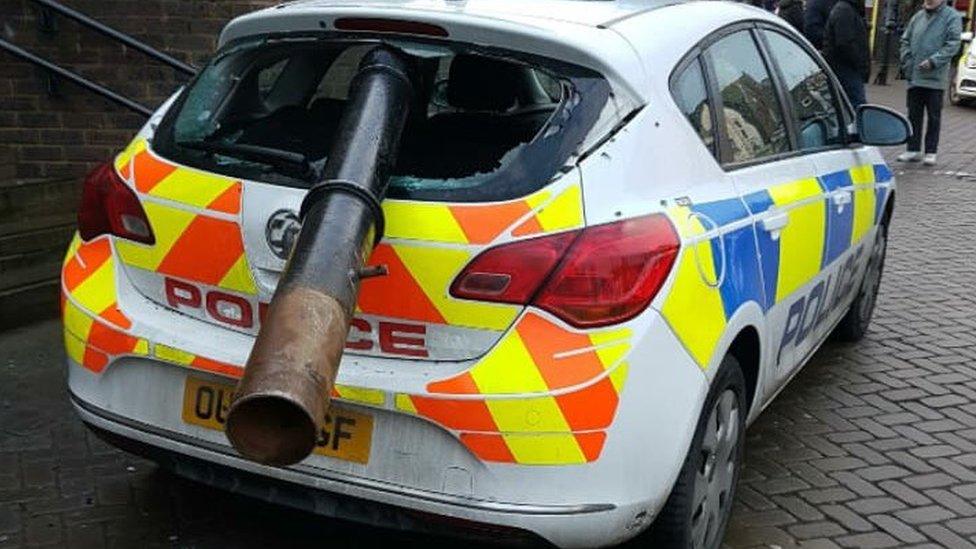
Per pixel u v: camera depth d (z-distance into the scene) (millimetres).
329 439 2697
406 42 3016
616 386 2592
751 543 3551
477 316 2629
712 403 3039
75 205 5770
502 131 2963
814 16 11273
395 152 2730
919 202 9914
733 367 3174
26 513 3504
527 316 2615
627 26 3139
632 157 2828
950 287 6910
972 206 9781
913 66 11914
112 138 6246
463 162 2807
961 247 8078
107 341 2947
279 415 2166
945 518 3799
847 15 10281
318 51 3234
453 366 2639
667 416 2719
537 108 2986
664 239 2752
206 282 2898
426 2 3195
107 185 3098
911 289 6840
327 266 2391
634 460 2645
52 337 5094
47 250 5320
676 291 2756
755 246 3312
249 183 2848
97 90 5754
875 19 24750
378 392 2613
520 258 2611
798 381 5109
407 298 2662
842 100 4883
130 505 3584
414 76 2996
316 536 3436
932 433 4547
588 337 2600
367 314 2695
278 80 3371
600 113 2838
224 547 3348
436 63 3102
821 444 4391
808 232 3898
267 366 2168
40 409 4301
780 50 4246
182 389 2879
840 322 5426
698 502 3088
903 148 13367
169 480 3768
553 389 2553
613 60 2904
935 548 3584
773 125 3945
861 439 4457
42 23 6070
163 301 2990
